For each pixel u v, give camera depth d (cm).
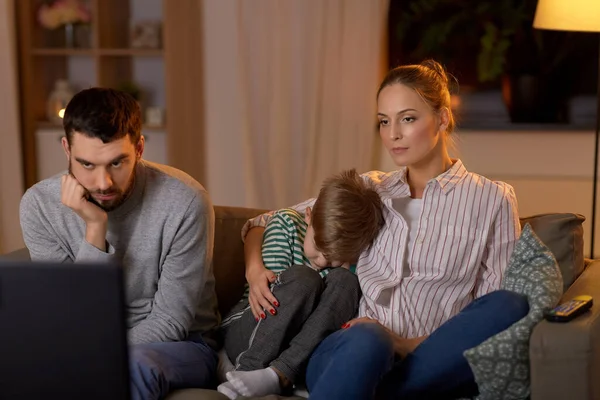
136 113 162
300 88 352
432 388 155
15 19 354
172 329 169
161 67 388
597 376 142
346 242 175
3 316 101
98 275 99
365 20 341
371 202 179
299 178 360
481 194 178
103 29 366
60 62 388
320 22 344
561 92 357
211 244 177
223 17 359
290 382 166
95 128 152
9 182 359
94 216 162
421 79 176
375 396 155
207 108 368
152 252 171
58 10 361
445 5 360
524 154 347
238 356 173
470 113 366
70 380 102
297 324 172
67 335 101
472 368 145
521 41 357
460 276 175
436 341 154
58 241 174
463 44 362
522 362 144
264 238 192
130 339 166
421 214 180
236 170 371
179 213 170
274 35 350
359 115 348
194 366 167
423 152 176
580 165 343
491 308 152
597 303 153
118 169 158
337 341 153
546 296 149
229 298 203
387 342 148
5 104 353
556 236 178
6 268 100
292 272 174
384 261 180
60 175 175
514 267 165
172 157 356
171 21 347
